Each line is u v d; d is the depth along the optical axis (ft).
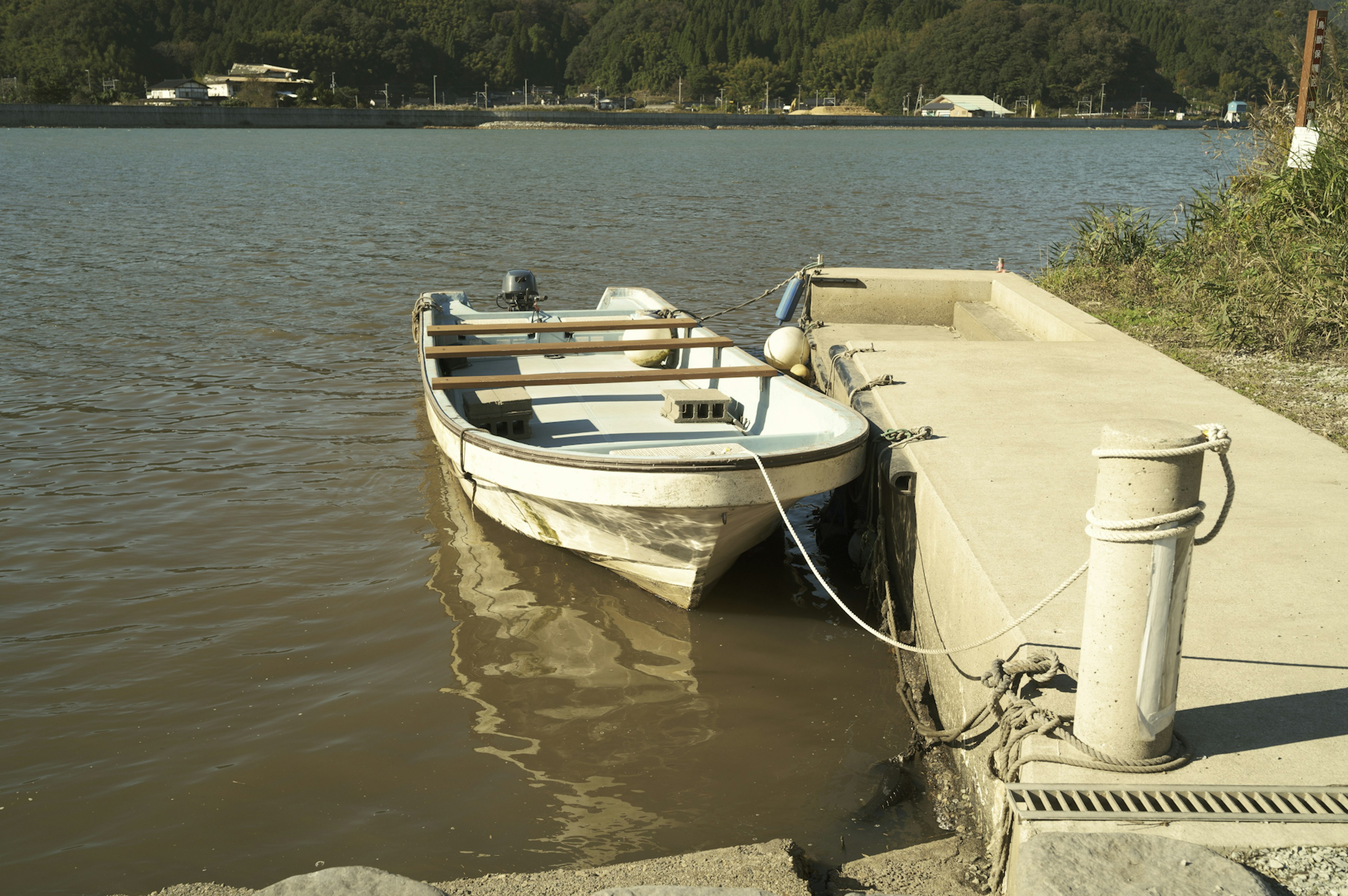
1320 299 29.89
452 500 26.48
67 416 32.53
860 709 17.25
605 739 16.38
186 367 38.86
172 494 26.45
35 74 633.20
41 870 13.33
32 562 22.34
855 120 604.49
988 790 13.12
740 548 20.95
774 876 11.68
